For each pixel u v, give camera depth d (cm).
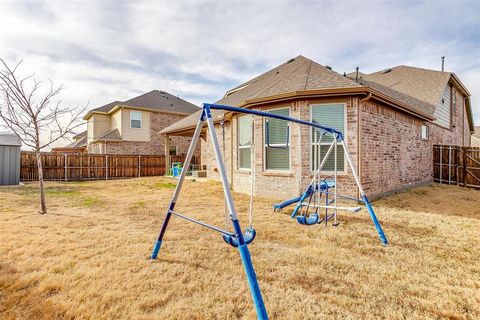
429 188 1008
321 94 709
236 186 983
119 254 368
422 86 1351
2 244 397
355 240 438
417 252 386
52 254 364
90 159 1589
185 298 260
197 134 335
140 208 698
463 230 495
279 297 263
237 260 354
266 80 1168
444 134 1377
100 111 2241
